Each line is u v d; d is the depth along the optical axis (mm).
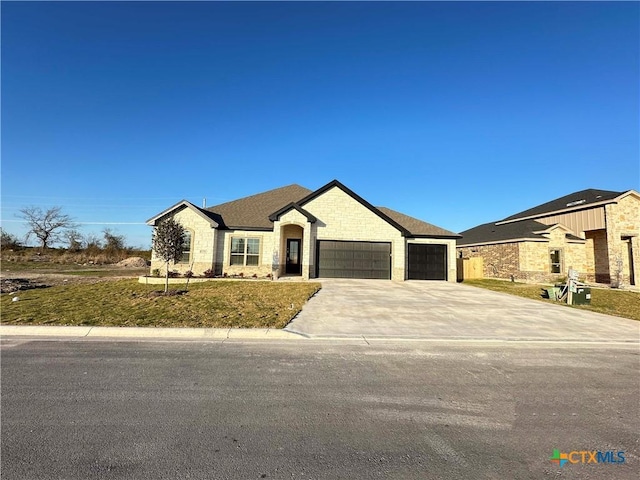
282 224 20656
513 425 3887
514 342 7801
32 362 5742
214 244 20922
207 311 9883
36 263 34594
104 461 3043
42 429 3578
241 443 3387
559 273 24062
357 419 3951
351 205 21688
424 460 3174
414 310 11117
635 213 22750
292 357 6293
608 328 9398
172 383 4910
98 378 5059
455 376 5457
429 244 22438
